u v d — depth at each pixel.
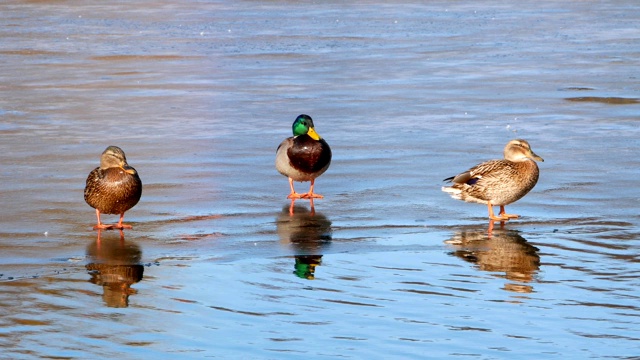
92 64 30.33
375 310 10.76
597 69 28.66
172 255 12.66
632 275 11.86
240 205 15.13
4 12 45.00
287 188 16.27
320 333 10.11
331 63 30.47
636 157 18.11
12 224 13.94
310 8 45.88
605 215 14.45
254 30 38.41
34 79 27.52
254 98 24.84
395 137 20.19
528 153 13.99
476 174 14.14
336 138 20.17
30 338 9.97
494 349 9.68
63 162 17.94
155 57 31.78
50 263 12.27
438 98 24.61
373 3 47.72
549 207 14.89
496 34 36.72
